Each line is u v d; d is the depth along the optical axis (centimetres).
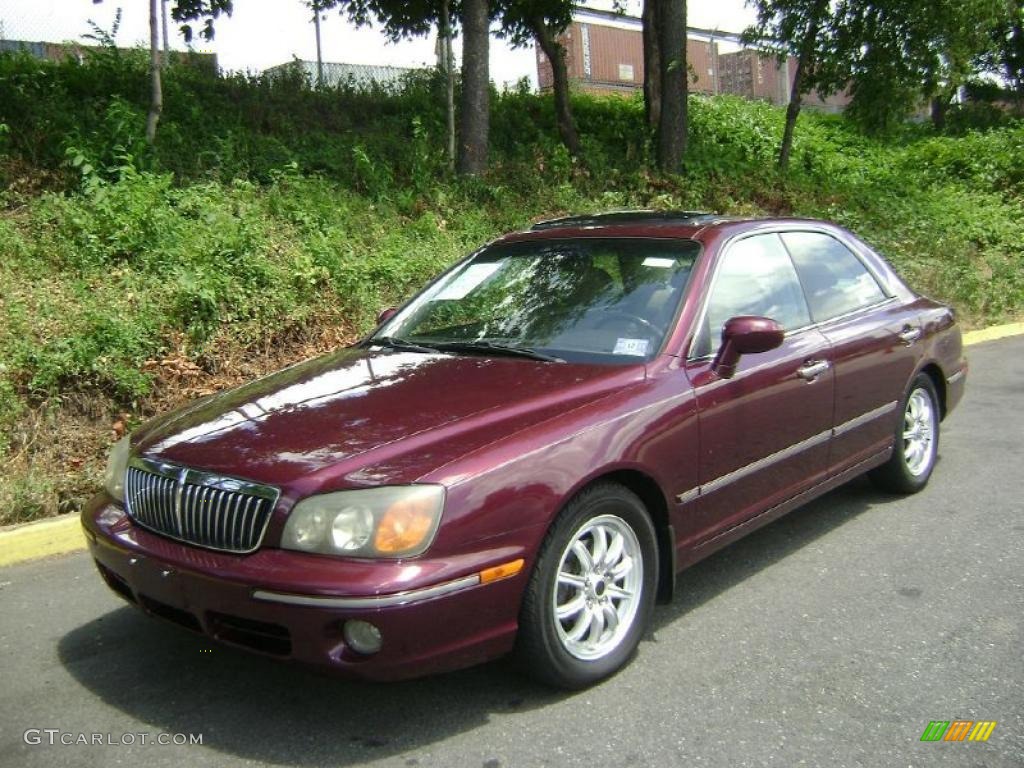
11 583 473
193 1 1205
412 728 330
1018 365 959
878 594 436
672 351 399
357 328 806
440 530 306
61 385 636
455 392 370
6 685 368
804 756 309
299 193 1040
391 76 1958
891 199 1662
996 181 1953
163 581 329
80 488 558
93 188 871
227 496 323
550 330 423
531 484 326
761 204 1546
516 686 356
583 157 1505
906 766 303
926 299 592
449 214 1127
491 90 1872
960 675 360
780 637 395
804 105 2677
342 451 326
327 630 298
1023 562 469
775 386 434
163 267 783
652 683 358
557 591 339
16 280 747
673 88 1547
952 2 1638
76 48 1517
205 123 1211
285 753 317
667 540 386
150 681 369
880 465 542
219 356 720
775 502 446
